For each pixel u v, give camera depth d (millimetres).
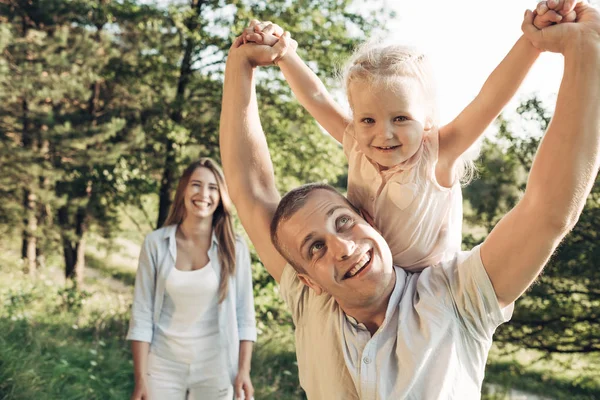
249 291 4000
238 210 1769
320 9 11320
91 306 9820
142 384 3662
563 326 7398
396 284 1525
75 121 12305
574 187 1243
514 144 7230
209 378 3748
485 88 1500
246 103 1765
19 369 5230
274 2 11125
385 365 1463
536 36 1284
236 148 1761
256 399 6098
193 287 3715
